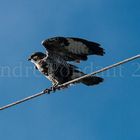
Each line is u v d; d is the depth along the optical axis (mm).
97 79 20188
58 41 20203
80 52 20188
